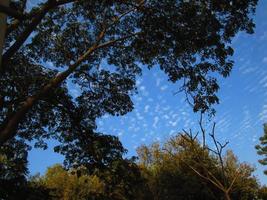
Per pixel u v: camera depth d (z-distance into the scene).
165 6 19.94
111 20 22.41
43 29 22.98
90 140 24.20
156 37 20.34
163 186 37.81
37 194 27.36
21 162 25.48
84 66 23.56
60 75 19.61
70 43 23.58
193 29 19.70
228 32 19.33
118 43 22.83
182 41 19.98
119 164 24.31
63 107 23.94
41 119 24.28
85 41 23.50
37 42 22.98
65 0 17.73
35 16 17.48
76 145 24.66
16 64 22.84
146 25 20.41
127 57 23.56
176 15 19.88
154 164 41.19
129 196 24.94
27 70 23.25
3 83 22.59
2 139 17.08
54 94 23.12
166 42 20.47
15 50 17.41
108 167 24.31
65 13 22.84
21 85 22.94
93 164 24.20
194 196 34.28
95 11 22.38
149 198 36.22
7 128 17.41
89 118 24.84
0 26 3.27
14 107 21.84
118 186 24.72
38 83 23.06
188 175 36.09
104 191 25.09
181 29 19.95
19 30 20.89
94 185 47.44
